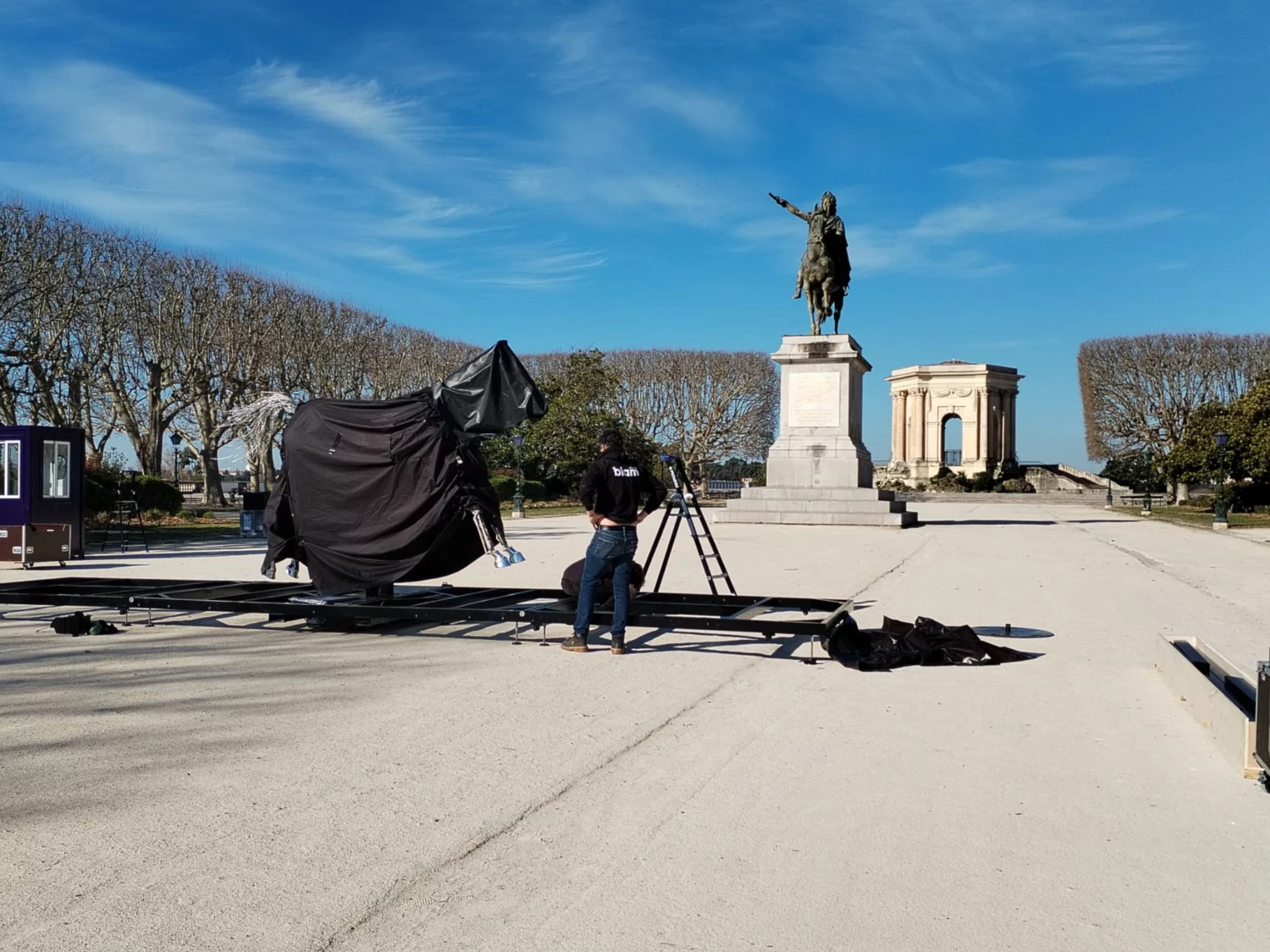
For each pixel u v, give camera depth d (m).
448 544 8.83
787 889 3.51
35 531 15.09
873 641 7.84
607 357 60.38
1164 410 54.78
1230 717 5.07
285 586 10.20
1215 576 14.17
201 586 10.18
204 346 37.16
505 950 3.05
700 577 13.58
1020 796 4.54
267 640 8.62
